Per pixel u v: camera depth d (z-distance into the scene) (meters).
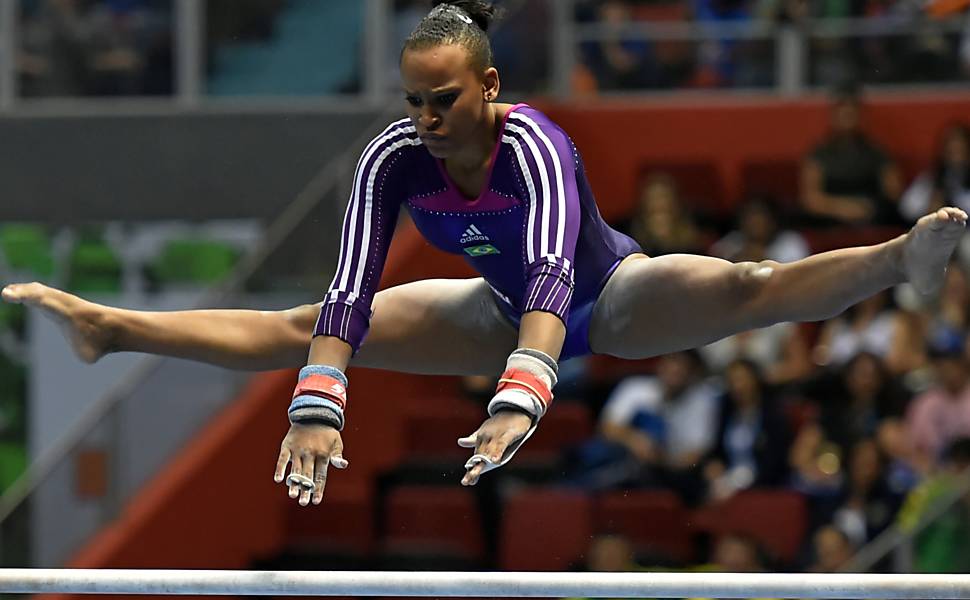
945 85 35.44
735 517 27.27
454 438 29.70
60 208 36.72
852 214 33.00
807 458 28.06
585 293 13.63
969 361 29.14
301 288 27.58
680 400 28.52
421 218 13.34
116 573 12.17
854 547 26.70
